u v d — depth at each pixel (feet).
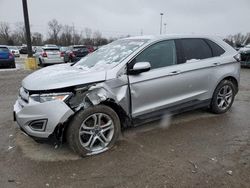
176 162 11.59
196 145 13.23
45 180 10.37
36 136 11.60
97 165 11.43
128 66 13.08
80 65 14.99
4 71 44.42
